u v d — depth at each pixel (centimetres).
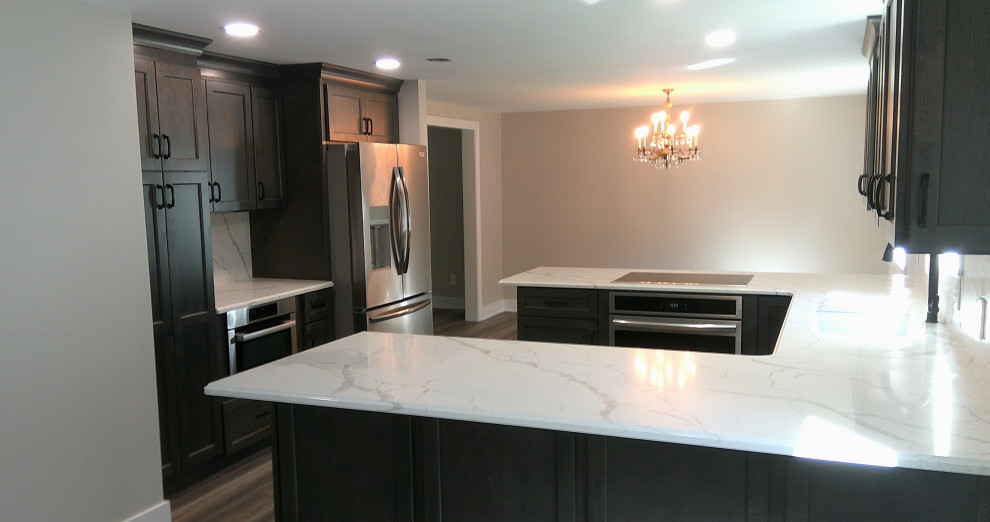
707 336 406
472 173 748
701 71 497
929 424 174
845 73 511
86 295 284
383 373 233
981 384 207
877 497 173
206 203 371
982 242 171
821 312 332
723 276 451
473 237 758
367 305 454
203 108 397
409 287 496
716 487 186
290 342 425
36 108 264
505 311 831
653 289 413
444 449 213
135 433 306
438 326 747
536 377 223
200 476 375
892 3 197
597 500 196
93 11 284
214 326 374
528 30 353
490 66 465
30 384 266
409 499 218
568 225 784
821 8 316
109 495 296
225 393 223
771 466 180
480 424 208
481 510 211
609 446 194
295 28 341
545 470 202
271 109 450
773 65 474
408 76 508
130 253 301
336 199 452
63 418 277
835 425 173
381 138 509
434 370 235
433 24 337
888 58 207
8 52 255
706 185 721
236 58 414
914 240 175
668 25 347
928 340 269
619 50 413
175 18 316
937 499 169
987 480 165
